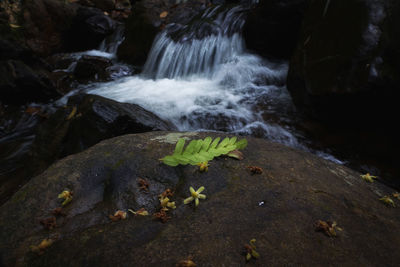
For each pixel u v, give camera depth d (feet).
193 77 30.09
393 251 5.54
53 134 16.25
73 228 5.85
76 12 42.42
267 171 7.68
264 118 19.75
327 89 15.70
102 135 14.08
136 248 5.10
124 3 52.85
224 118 19.90
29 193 6.80
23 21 36.11
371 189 8.19
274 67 27.50
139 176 7.30
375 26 14.24
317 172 8.18
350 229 5.94
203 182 7.13
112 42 43.45
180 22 36.14
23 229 5.83
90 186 7.10
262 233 5.48
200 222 5.77
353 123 16.83
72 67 35.40
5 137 21.30
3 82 23.70
